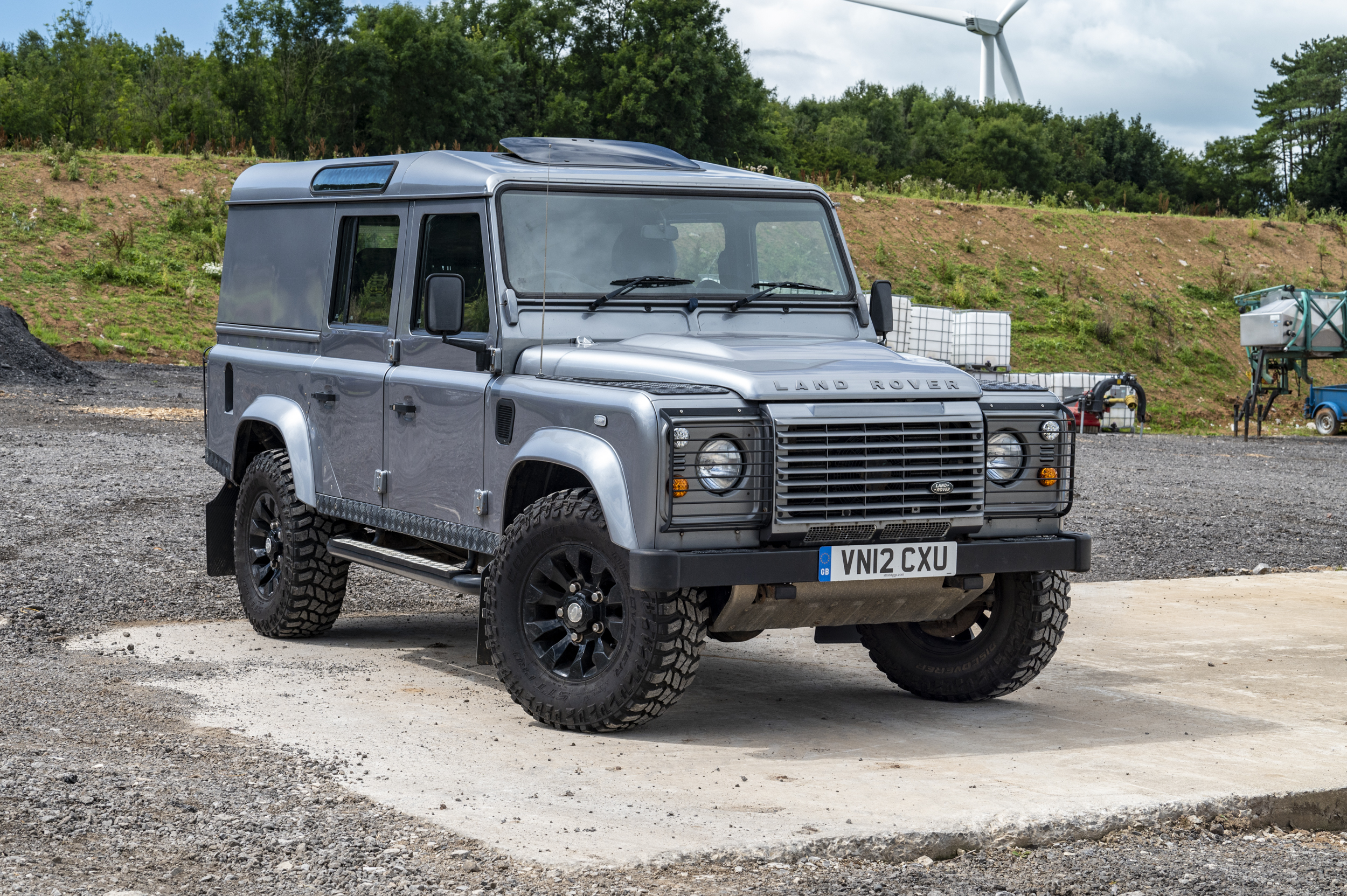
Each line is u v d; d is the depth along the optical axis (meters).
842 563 5.19
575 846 3.98
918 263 45.31
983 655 6.18
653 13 67.62
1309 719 6.02
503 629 5.63
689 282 6.25
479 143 67.19
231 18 63.56
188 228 40.03
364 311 7.00
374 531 7.38
